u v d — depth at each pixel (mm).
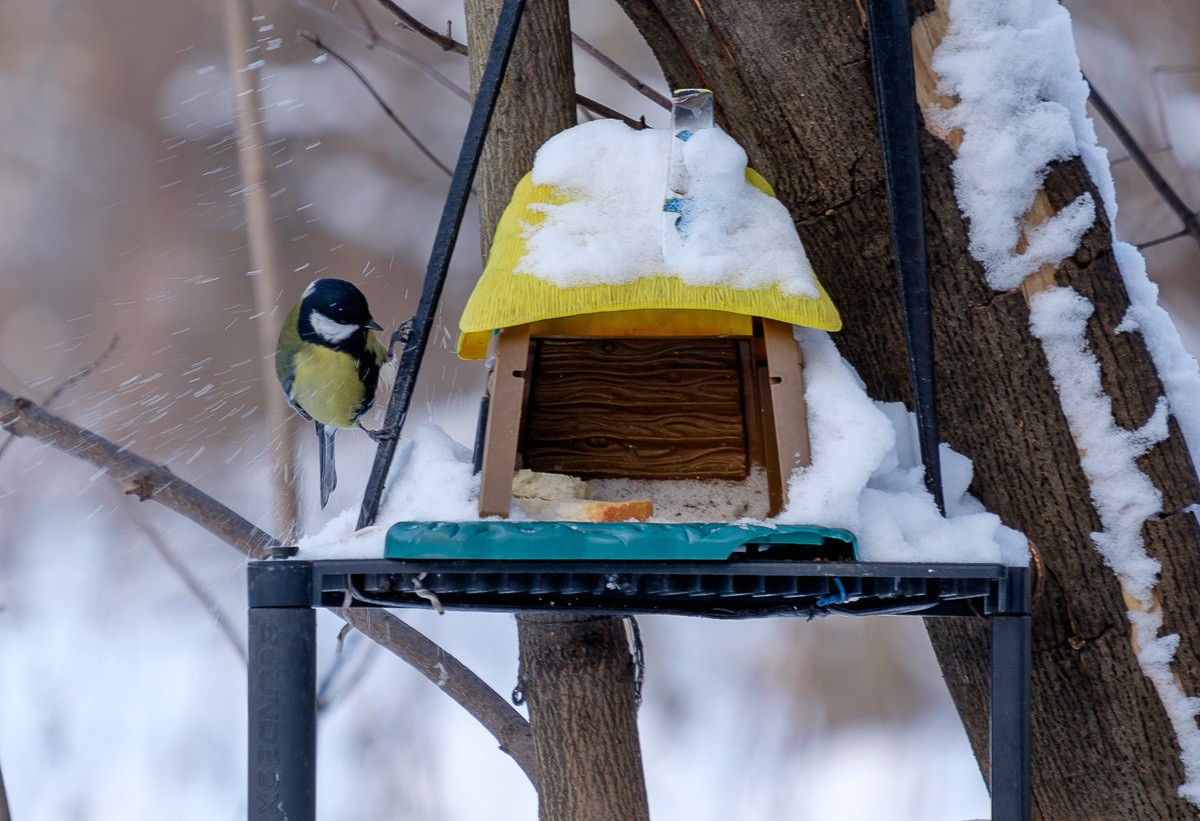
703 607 4887
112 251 18578
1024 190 5250
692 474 5688
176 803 11664
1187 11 16656
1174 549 5203
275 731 4324
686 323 5566
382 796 12008
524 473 5363
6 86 19125
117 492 16016
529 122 6246
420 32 7086
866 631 15250
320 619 12859
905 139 4777
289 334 9031
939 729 14438
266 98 17734
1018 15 5375
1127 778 5270
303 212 18391
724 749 13930
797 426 4664
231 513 6945
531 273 4680
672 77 5902
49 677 13289
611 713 6152
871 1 4840
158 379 17312
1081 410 5250
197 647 13875
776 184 5605
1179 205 7836
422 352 4812
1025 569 4422
